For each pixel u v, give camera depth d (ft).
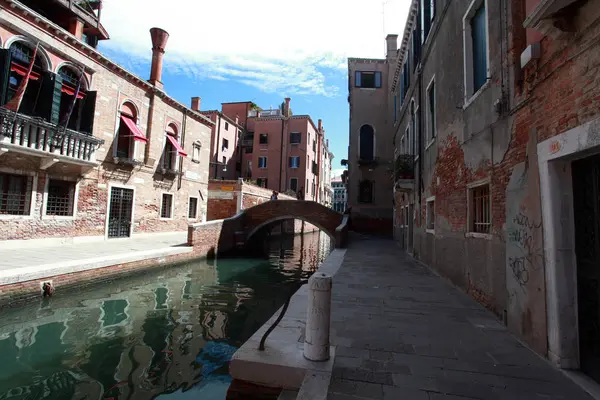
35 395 13.38
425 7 32.30
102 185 45.47
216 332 21.33
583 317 10.07
